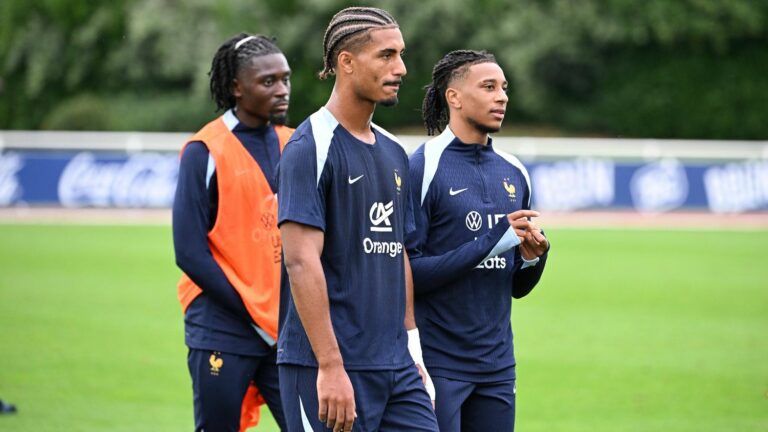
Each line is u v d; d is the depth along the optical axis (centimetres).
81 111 9369
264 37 1545
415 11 9394
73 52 10269
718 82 9619
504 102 1383
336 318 1142
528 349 2791
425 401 1188
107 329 2981
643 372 2523
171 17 9812
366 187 1159
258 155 1509
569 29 9450
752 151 6147
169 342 2820
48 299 3456
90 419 2036
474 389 1356
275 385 1478
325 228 1140
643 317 3262
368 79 1142
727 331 3044
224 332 1456
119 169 5969
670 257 4609
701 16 9375
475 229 1371
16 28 10381
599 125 9762
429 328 1349
